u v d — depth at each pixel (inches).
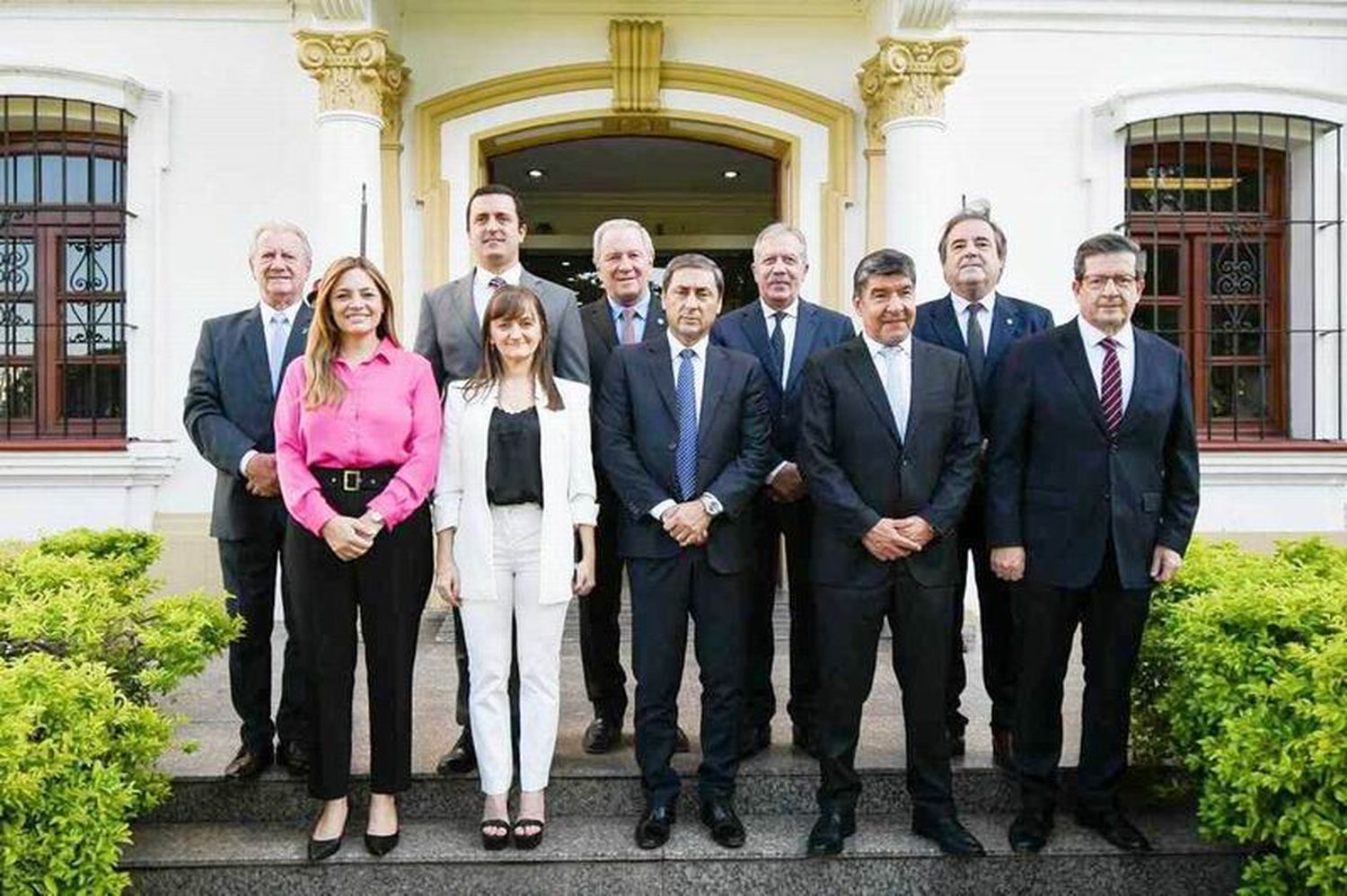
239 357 136.3
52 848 103.0
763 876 126.2
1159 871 128.5
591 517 131.4
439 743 150.9
